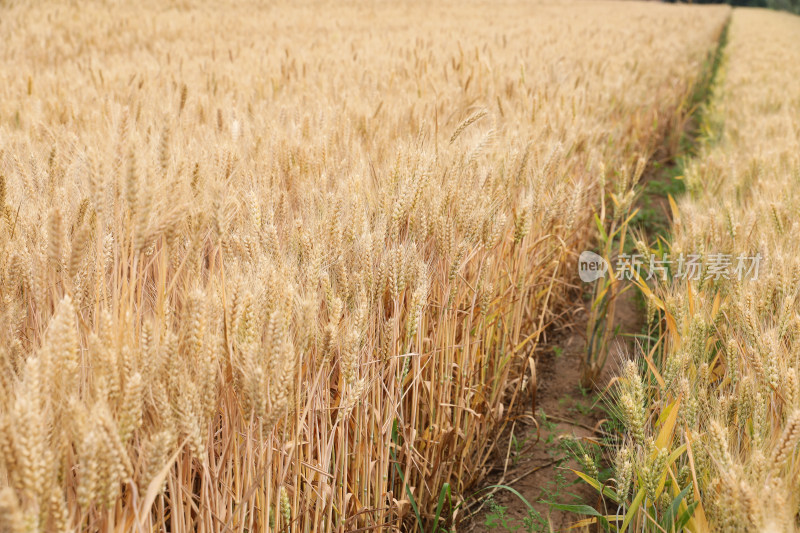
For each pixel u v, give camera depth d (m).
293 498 2.43
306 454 2.70
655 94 11.27
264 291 2.30
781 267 3.48
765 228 4.39
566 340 5.95
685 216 5.08
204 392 1.95
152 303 2.40
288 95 7.21
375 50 12.29
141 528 1.63
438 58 10.57
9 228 2.59
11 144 3.91
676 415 2.63
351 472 2.94
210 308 2.12
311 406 2.46
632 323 5.91
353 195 3.04
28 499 1.53
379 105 5.63
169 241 2.19
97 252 2.14
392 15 26.98
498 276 4.10
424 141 4.19
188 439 1.84
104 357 1.74
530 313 5.04
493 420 4.20
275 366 2.01
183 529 2.02
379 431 2.87
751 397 2.64
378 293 2.70
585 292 6.63
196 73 9.11
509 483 4.06
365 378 2.63
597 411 4.70
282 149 3.97
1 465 1.57
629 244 7.22
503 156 4.44
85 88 7.20
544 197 4.57
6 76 8.59
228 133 4.52
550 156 4.64
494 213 3.69
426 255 3.39
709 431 2.46
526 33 18.11
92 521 1.76
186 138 4.37
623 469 2.66
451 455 3.60
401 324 3.04
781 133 8.59
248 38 16.67
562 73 8.68
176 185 2.43
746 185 6.15
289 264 2.58
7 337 2.12
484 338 3.96
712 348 3.69
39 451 1.47
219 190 2.40
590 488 3.86
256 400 1.91
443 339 3.40
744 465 2.35
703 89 17.39
